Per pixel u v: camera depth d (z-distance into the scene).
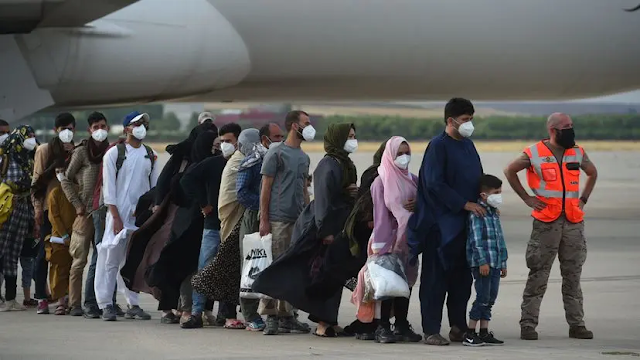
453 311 24.39
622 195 93.56
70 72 47.62
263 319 28.47
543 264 24.70
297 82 55.81
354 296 24.59
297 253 24.67
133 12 49.09
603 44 57.28
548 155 24.81
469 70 56.47
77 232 29.44
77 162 29.17
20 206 30.81
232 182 26.31
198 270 27.03
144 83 50.62
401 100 62.91
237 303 26.62
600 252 46.53
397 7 53.69
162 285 27.11
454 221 23.59
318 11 52.72
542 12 56.03
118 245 28.59
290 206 25.47
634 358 21.28
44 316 29.91
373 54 54.41
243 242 25.62
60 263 30.06
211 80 52.94
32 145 30.70
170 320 28.20
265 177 25.36
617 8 57.00
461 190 23.77
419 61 55.28
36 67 46.69
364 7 53.28
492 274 23.59
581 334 24.88
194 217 27.14
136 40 49.09
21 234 30.97
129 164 28.81
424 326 24.02
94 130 29.22
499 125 188.38
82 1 40.25
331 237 24.44
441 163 23.66
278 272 24.77
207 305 28.16
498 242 23.55
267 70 54.06
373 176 24.50
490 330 26.47
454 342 24.33
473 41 55.38
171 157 27.70
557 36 56.53
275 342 24.34
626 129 188.75
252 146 26.19
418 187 23.83
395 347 23.39
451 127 23.94
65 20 44.28
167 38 50.16
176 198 27.33
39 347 23.14
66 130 29.61
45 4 40.22
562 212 24.66
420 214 23.66
